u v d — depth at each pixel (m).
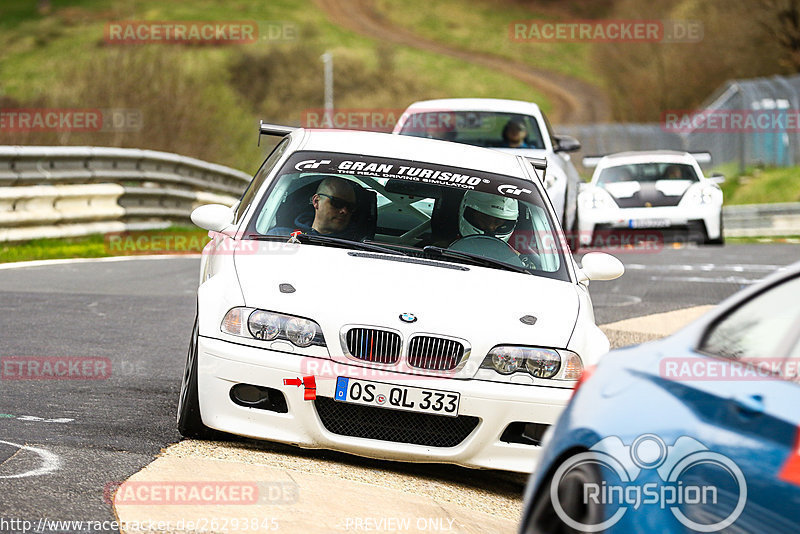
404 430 18.64
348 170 23.20
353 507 16.23
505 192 23.34
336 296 19.17
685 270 53.12
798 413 10.17
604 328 35.84
